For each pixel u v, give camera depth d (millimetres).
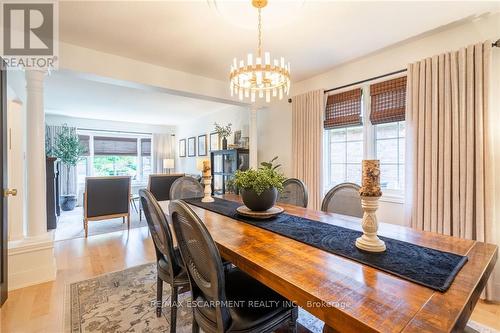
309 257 1088
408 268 965
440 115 2207
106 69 2684
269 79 2016
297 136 3611
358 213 1907
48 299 2029
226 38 2387
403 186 2674
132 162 7703
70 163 6270
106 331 1653
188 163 7379
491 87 1998
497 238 1978
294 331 1303
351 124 3070
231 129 5348
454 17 2053
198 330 1278
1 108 1885
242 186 1821
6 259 1987
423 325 646
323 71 3318
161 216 1420
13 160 2854
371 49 2660
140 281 2352
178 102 5086
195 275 1147
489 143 1964
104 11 1942
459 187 2092
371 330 642
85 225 3709
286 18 2049
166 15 2002
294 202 2445
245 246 1228
